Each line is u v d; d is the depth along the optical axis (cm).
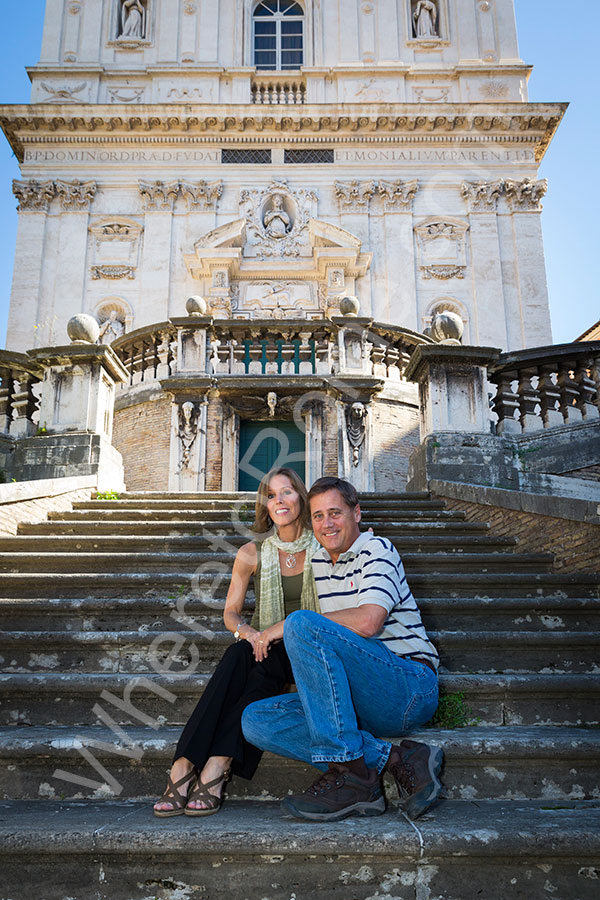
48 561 512
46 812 270
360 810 258
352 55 2338
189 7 2377
